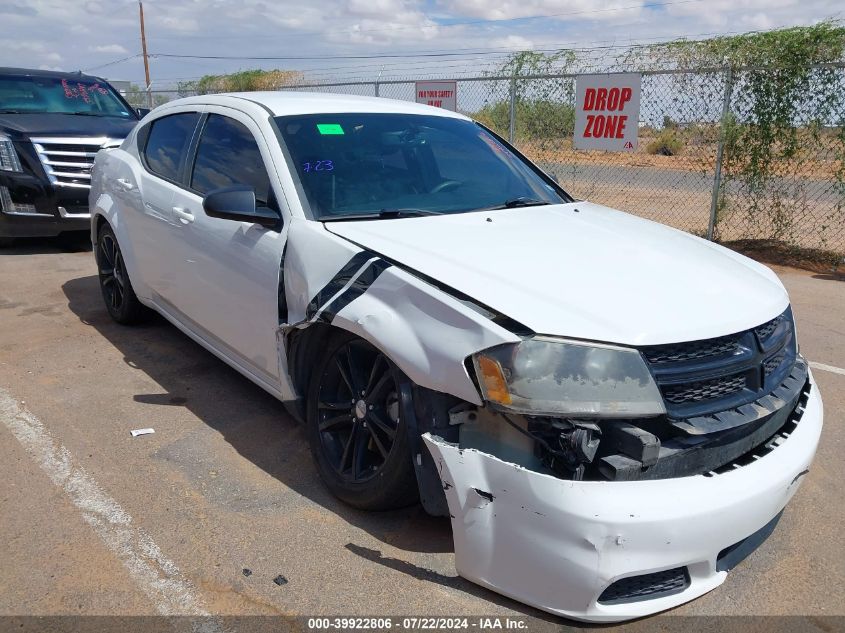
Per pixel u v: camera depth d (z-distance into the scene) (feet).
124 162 17.07
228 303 12.69
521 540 7.95
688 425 8.13
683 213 40.16
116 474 11.64
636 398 7.99
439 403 8.77
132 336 18.17
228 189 11.40
